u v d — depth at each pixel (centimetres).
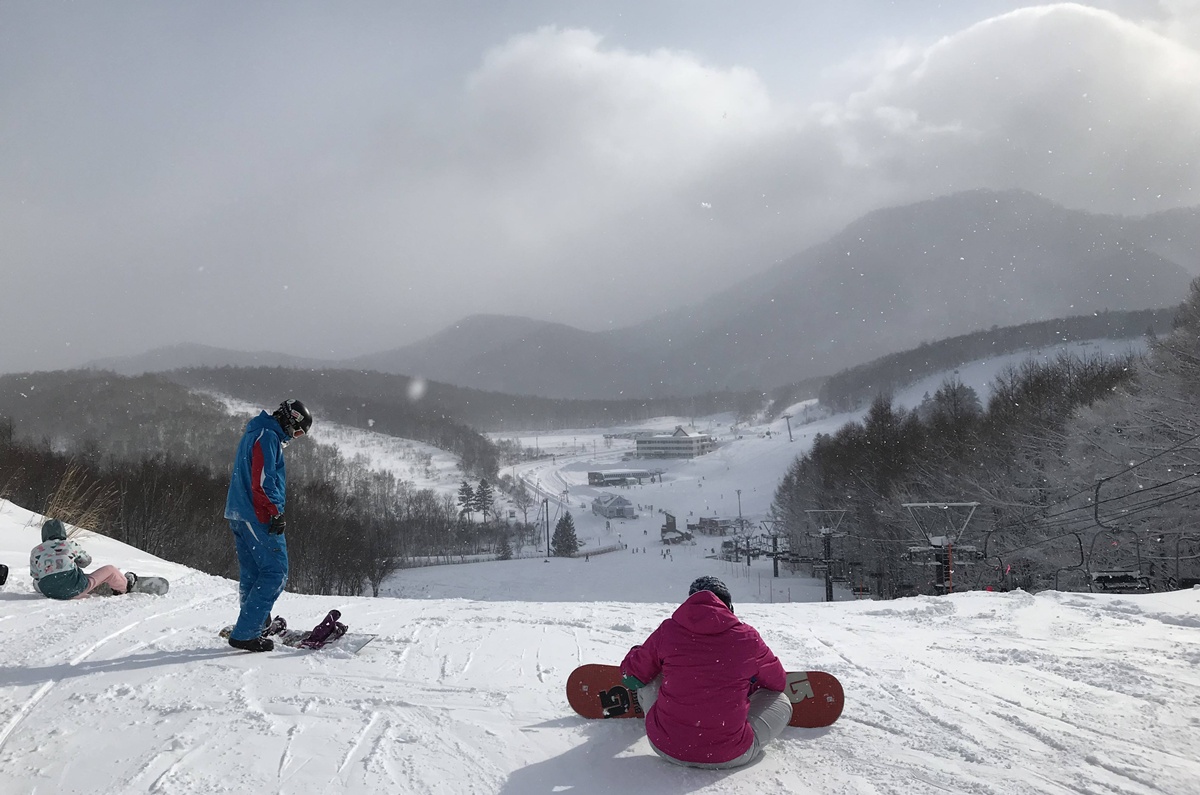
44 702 396
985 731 373
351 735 359
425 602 776
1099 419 3275
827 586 4503
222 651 501
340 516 5453
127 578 735
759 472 16950
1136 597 816
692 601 342
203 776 308
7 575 730
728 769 325
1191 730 371
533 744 354
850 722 391
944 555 2747
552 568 8675
